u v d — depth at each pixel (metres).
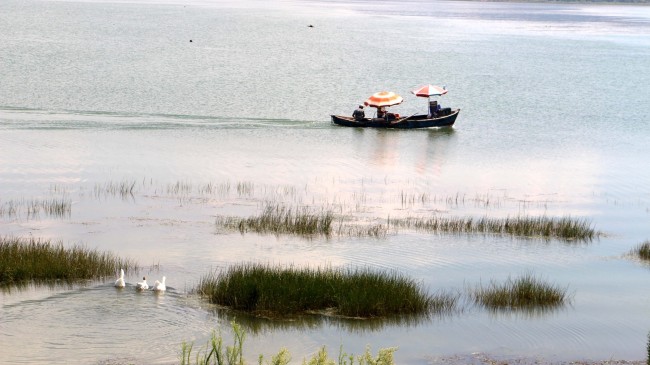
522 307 42.97
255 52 181.88
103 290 41.56
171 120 100.50
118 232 53.91
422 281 46.47
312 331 37.94
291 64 163.50
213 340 30.95
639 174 82.44
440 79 152.00
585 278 48.75
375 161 83.31
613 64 188.88
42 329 36.00
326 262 49.09
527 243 56.25
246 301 39.88
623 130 109.69
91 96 115.94
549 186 75.62
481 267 49.97
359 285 41.25
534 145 96.50
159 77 137.12
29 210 58.66
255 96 123.62
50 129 90.62
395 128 102.56
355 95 129.88
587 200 70.62
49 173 70.75
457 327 39.44
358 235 55.72
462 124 109.56
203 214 59.53
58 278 42.88
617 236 59.12
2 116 97.50
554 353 36.72
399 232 57.06
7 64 143.12
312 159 82.81
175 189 67.06
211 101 117.31
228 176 72.94
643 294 46.00
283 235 54.84
